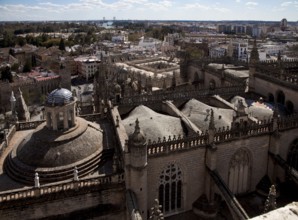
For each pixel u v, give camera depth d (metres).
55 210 47.97
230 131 57.19
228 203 51.22
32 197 46.19
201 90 80.25
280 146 63.31
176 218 56.28
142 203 50.84
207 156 55.84
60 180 49.88
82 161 52.66
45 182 49.47
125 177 50.16
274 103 78.06
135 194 50.09
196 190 57.41
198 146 54.91
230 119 67.06
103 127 68.06
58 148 52.62
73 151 53.03
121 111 72.56
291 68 89.31
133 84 121.31
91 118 72.88
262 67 82.94
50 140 53.12
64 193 47.69
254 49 84.69
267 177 63.09
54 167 50.88
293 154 66.25
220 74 101.62
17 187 48.78
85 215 49.19
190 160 55.25
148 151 51.66
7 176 51.94
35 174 46.78
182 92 78.31
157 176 53.53
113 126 63.94
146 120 62.53
